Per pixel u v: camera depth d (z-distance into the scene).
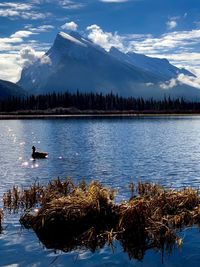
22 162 44.25
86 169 38.84
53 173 36.47
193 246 15.91
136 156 49.28
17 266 14.11
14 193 24.30
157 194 21.88
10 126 123.12
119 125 126.44
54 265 14.19
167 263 14.38
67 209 18.55
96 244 16.33
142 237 16.92
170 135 85.12
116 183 30.86
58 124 133.88
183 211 19.67
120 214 18.55
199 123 139.50
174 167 39.72
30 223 19.16
